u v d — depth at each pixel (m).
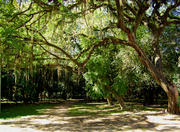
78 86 24.08
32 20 9.87
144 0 10.03
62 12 7.26
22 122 9.09
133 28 10.31
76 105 17.70
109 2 9.31
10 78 19.03
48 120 9.63
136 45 10.26
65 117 10.61
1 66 9.54
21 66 10.49
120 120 9.25
